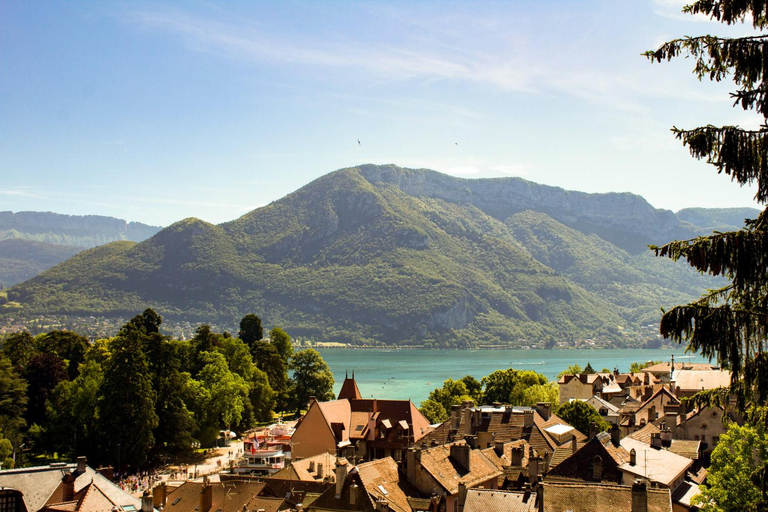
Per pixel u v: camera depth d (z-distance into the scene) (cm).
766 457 7712
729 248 3519
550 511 7344
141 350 17712
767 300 3569
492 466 10975
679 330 3650
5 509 7900
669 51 3778
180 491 11269
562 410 16738
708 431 12244
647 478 9006
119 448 16275
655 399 16612
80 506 7769
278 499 10362
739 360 3575
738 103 3628
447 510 9525
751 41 3562
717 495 7675
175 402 18575
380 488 9356
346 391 19225
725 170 3616
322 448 15750
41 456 17612
